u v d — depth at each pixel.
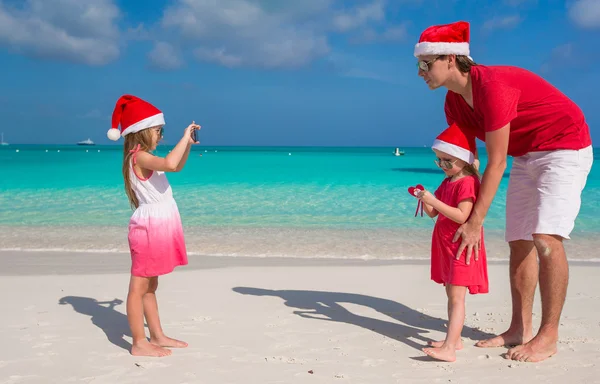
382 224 10.33
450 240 3.68
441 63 3.67
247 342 3.95
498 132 3.47
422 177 22.33
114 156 49.94
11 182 18.66
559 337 4.01
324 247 8.09
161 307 4.87
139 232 3.68
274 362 3.56
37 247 8.02
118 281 5.88
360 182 19.52
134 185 3.74
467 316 4.65
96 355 3.68
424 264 6.86
